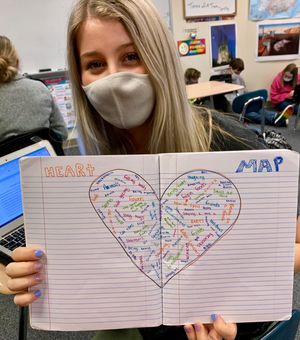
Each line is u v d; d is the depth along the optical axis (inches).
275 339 23.5
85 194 20.5
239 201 20.5
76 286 21.6
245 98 119.3
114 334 31.5
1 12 124.6
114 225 20.9
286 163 20.0
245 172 20.2
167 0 163.9
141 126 28.9
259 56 195.3
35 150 39.3
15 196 37.2
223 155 20.1
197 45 182.5
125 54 24.2
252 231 20.8
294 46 193.2
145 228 21.0
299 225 23.8
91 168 20.3
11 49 60.6
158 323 22.1
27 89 60.0
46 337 58.2
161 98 25.4
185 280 21.5
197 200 20.6
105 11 22.8
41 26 133.0
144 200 20.7
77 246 21.1
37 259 21.2
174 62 25.5
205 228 20.9
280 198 20.4
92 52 24.1
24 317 44.9
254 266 21.2
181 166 20.2
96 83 24.5
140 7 23.5
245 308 21.7
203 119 28.6
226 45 189.2
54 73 136.1
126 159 20.2
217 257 21.2
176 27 175.0
